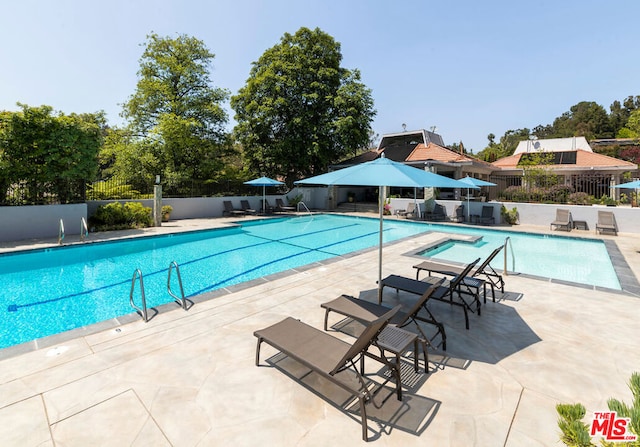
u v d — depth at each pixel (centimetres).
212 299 611
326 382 356
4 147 1166
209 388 343
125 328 486
